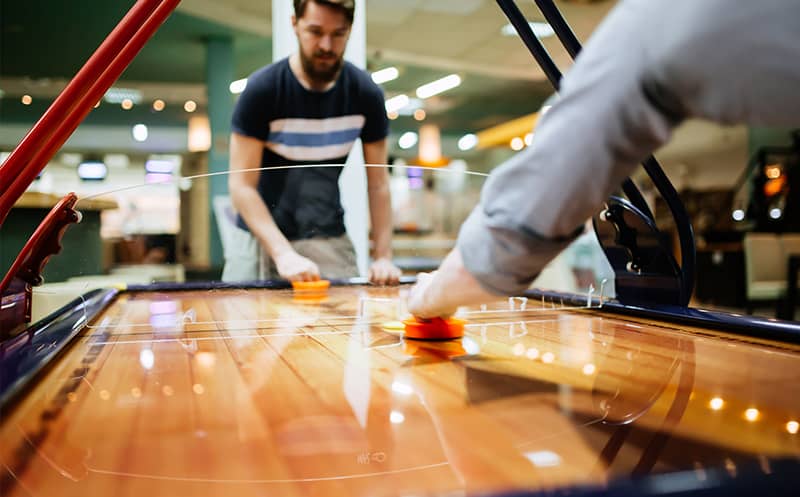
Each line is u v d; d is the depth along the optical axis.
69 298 0.93
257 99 1.91
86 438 0.38
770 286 5.50
